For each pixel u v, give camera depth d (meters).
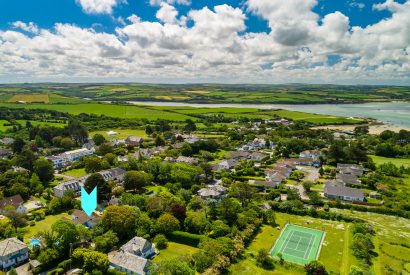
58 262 111.31
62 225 117.50
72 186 179.62
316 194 171.62
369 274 102.00
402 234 136.88
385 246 125.81
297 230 140.62
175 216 137.50
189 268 100.69
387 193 182.25
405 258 117.69
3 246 111.44
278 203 163.25
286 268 111.19
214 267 105.88
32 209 154.75
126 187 179.62
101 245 117.38
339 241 130.88
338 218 151.88
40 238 123.88
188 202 164.12
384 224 147.12
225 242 118.06
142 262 106.38
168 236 131.00
